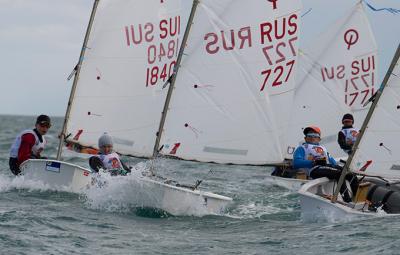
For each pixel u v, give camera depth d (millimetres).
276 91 52375
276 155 52562
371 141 43812
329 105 83562
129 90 52812
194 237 39125
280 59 52375
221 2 51000
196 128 50719
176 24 52531
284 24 52375
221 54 51031
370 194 46438
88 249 35250
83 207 45688
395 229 39812
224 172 81812
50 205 45719
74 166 49750
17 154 53219
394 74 43500
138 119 52719
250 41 51656
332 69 83625
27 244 35438
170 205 45156
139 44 52719
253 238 39094
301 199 44844
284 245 37344
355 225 41438
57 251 34562
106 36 52875
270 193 61125
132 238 38094
